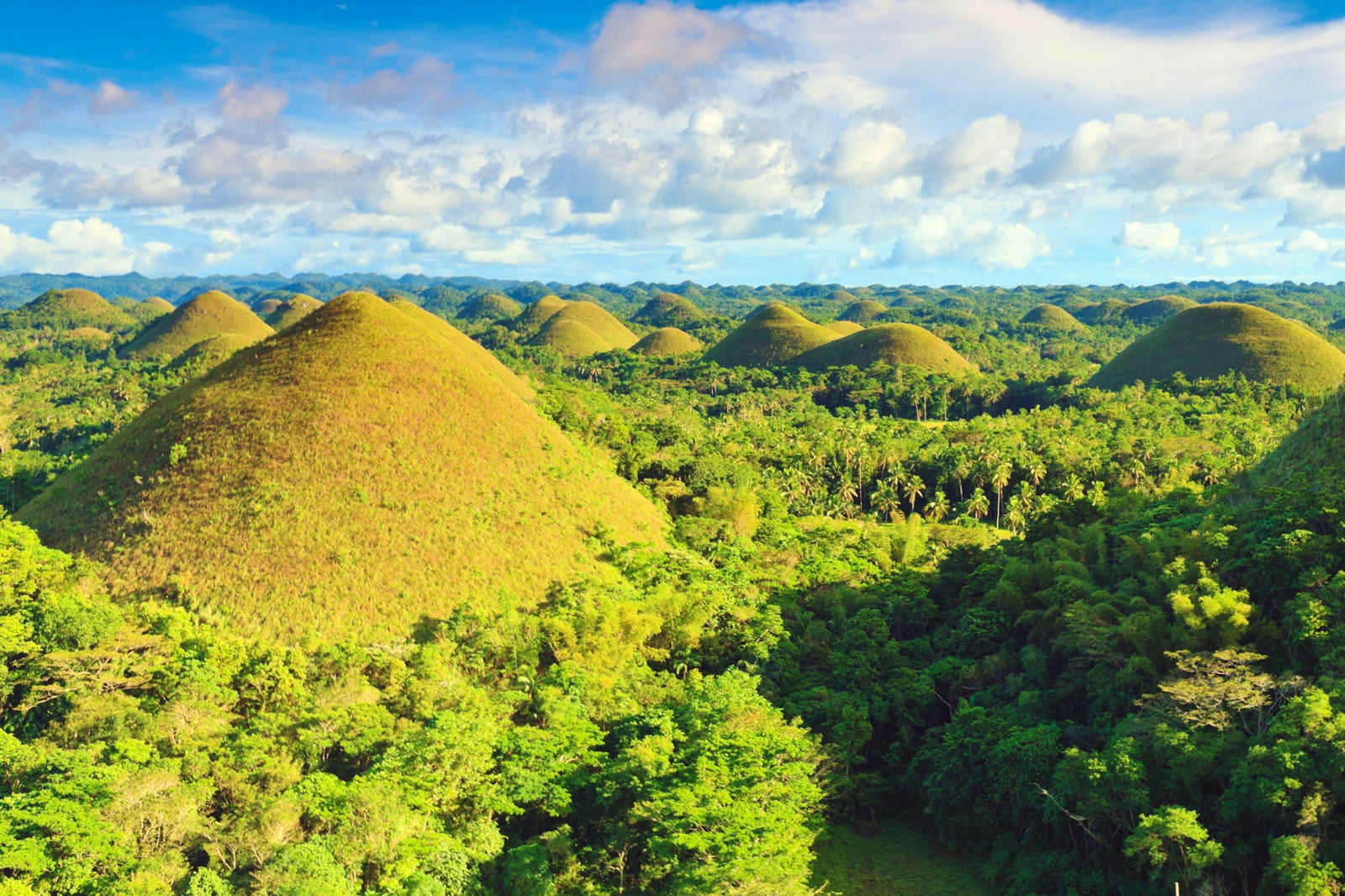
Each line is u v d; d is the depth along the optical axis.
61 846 32.88
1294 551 44.31
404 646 55.72
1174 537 52.91
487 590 62.94
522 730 43.44
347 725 44.06
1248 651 40.41
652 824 38.62
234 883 33.62
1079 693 47.31
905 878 42.78
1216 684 37.88
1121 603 48.84
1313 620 39.66
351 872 34.78
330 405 73.75
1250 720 38.38
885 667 55.72
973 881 42.44
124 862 33.50
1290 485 57.91
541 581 65.69
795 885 34.03
